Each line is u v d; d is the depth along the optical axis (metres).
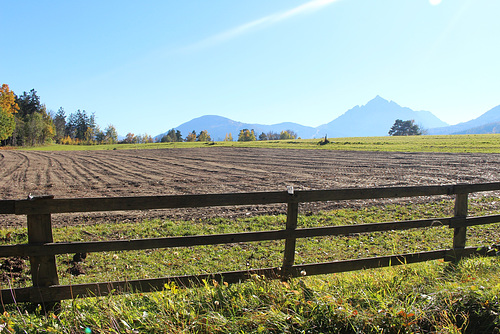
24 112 127.38
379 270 4.90
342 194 4.61
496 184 5.27
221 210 11.27
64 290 3.80
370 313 3.57
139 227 9.20
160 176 21.81
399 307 3.62
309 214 10.42
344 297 3.88
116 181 19.77
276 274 4.34
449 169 20.78
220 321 3.43
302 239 8.05
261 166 26.66
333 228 4.56
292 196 4.38
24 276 6.00
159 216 10.59
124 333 3.27
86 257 7.06
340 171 21.61
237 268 6.26
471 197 12.12
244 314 3.60
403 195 4.88
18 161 38.81
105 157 45.66
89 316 3.52
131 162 35.72
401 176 18.41
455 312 3.68
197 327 3.38
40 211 3.71
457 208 5.19
